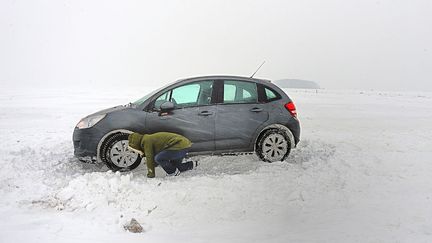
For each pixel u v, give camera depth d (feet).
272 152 22.62
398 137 34.32
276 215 15.21
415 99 112.37
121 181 17.60
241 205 15.92
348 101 98.02
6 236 13.05
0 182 18.84
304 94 138.62
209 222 14.64
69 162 23.08
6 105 71.92
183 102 22.13
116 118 20.95
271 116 22.70
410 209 15.52
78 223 14.29
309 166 21.86
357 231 13.53
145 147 19.02
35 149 27.66
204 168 21.57
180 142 19.30
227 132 21.94
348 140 32.42
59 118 52.54
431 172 20.97
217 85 22.57
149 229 13.97
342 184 18.58
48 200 16.55
